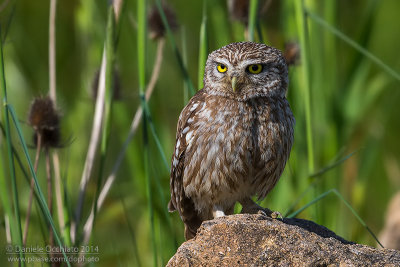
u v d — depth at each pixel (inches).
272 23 545.6
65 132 554.6
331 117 532.7
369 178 658.2
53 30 407.2
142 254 517.7
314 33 529.0
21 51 632.4
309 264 275.4
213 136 337.7
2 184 358.6
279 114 344.8
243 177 343.0
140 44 379.9
